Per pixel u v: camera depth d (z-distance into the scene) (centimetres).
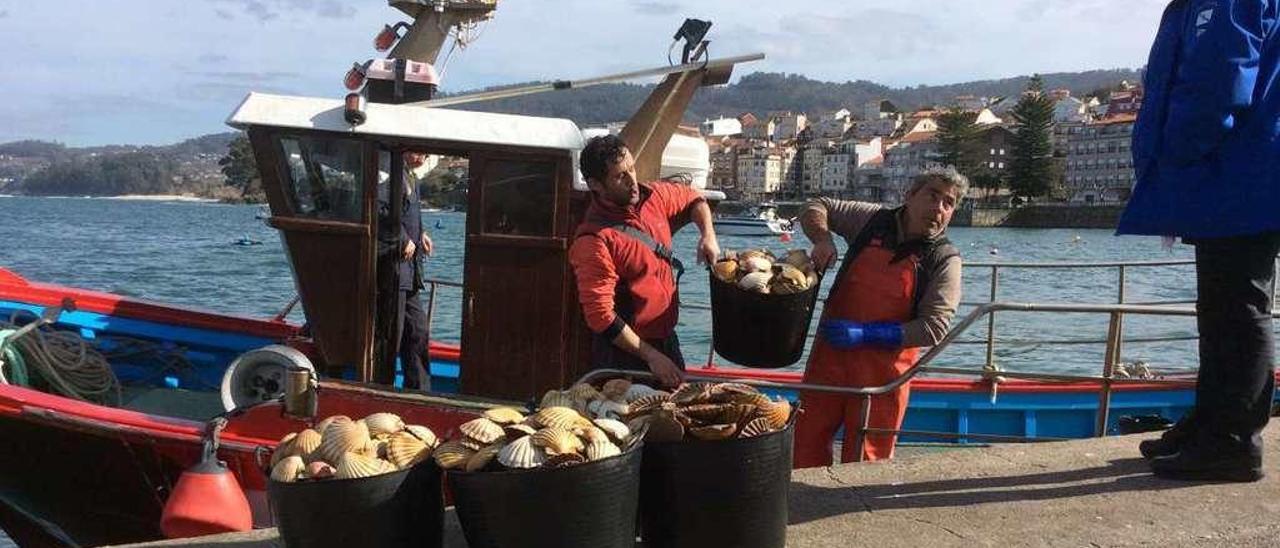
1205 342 403
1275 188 362
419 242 636
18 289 695
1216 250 385
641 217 453
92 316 707
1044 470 444
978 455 467
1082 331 1517
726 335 447
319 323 542
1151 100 389
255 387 530
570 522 298
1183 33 374
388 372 585
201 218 8094
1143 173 395
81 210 10862
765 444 327
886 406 505
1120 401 793
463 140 536
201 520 458
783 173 15875
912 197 473
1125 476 432
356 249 538
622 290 438
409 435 326
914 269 473
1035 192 10150
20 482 558
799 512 405
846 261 491
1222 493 405
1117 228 406
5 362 596
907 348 478
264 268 2797
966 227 9431
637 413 335
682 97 616
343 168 537
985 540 373
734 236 5409
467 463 307
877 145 15275
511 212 545
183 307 766
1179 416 796
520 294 546
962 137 11062
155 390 712
